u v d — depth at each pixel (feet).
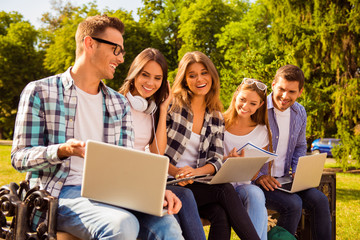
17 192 7.08
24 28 107.55
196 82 10.59
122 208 6.98
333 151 50.83
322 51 50.34
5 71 101.60
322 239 11.41
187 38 79.00
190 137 10.58
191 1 88.84
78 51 7.60
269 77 23.53
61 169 7.11
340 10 51.11
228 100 26.58
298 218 10.99
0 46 102.12
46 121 7.14
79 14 90.17
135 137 9.86
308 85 51.01
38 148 6.73
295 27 51.06
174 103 10.67
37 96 7.07
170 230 6.97
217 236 9.12
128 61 82.48
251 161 9.77
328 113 52.60
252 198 9.84
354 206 23.15
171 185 8.86
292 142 12.39
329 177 12.53
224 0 85.66
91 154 6.49
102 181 6.57
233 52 63.52
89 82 7.61
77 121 7.47
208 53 78.79
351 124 52.70
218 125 10.87
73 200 6.82
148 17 99.30
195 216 8.48
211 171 10.27
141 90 9.91
